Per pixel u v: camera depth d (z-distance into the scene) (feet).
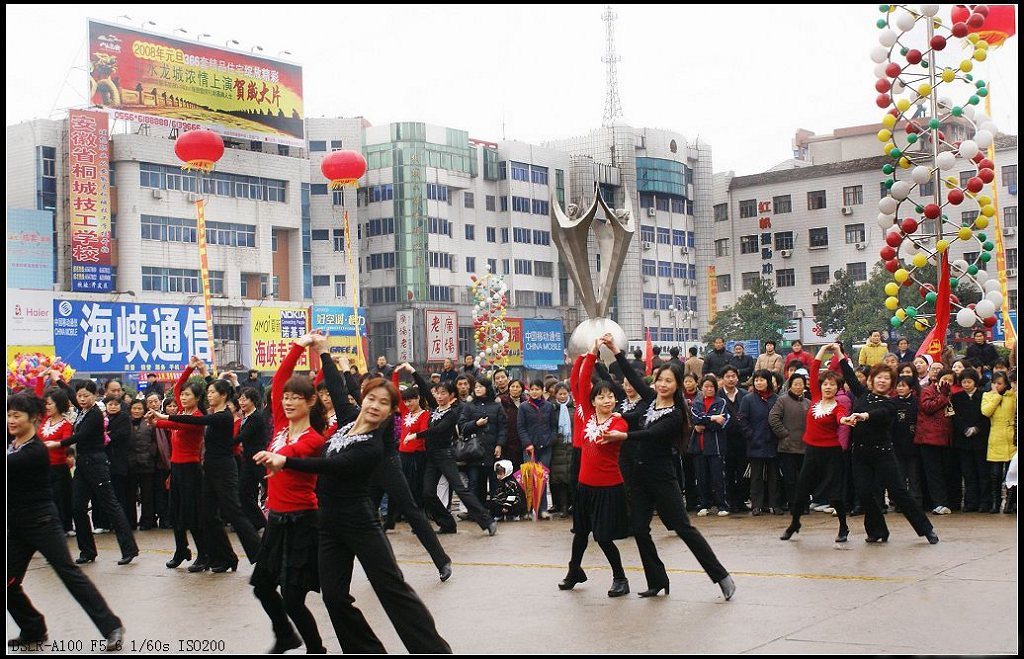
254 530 31.60
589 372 26.76
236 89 155.53
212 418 30.99
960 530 35.27
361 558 19.49
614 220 62.39
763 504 44.52
